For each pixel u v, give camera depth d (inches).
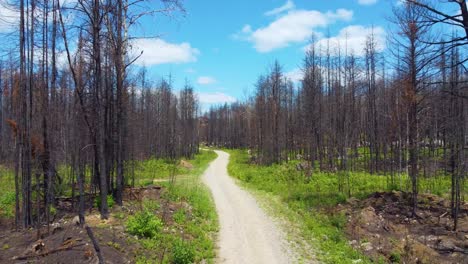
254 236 485.4
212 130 3961.6
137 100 1542.8
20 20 484.7
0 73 1049.5
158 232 433.4
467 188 801.6
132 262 342.6
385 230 534.0
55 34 489.7
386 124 1155.9
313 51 1301.7
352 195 770.2
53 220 519.5
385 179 943.0
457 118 520.7
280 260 389.4
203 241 442.0
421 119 691.4
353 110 1207.6
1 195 734.5
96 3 461.4
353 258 396.5
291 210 653.3
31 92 496.1
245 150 2576.3
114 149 599.8
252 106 2086.6
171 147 1909.4
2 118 1176.2
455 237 502.9
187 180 1067.9
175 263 361.7
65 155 633.0
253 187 957.8
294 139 1732.3
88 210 552.4
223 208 674.8
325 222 549.0
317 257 398.9
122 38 549.3
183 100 2192.4
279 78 1562.5
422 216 599.2
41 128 526.3
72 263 324.2
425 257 413.7
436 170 890.7
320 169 1153.4
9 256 365.4
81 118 590.9
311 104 1306.6
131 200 621.9
